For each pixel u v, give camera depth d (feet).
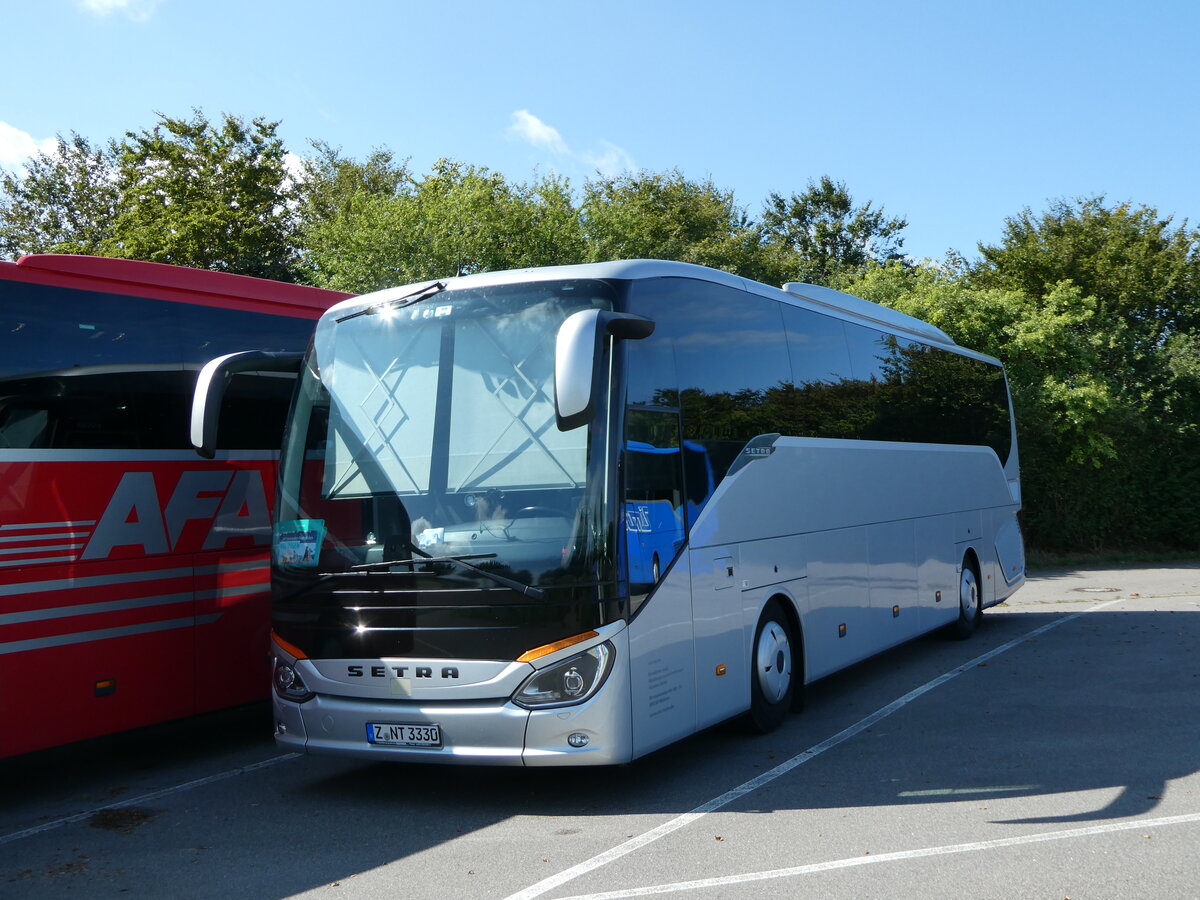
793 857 17.34
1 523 22.20
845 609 31.19
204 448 22.15
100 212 143.64
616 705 19.81
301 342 29.81
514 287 21.98
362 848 18.95
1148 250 112.16
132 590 24.62
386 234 95.20
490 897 16.12
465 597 20.04
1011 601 60.13
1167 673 33.35
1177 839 17.49
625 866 17.25
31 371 23.08
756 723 26.18
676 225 160.56
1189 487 98.02
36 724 22.50
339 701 21.15
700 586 23.06
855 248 221.05
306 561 21.70
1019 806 19.76
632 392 21.31
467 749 19.97
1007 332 91.25
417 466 21.22
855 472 32.71
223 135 119.65
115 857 19.10
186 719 25.71
